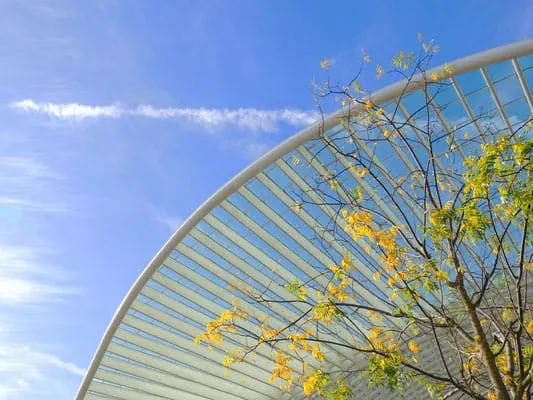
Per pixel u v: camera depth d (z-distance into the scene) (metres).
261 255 23.59
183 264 24.25
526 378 8.06
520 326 8.21
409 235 16.27
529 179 8.12
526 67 16.73
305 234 22.50
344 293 9.75
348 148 19.02
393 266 9.00
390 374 8.63
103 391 28.55
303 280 24.30
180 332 27.34
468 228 8.26
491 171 8.14
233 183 21.00
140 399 29.69
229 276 24.45
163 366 28.50
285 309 25.59
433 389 9.71
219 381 30.53
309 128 18.83
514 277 8.63
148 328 26.66
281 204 21.66
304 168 20.17
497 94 17.45
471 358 9.77
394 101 17.75
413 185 9.78
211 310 25.75
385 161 19.11
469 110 17.80
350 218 9.39
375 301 25.14
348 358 27.31
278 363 9.94
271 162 20.08
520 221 8.65
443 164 18.19
